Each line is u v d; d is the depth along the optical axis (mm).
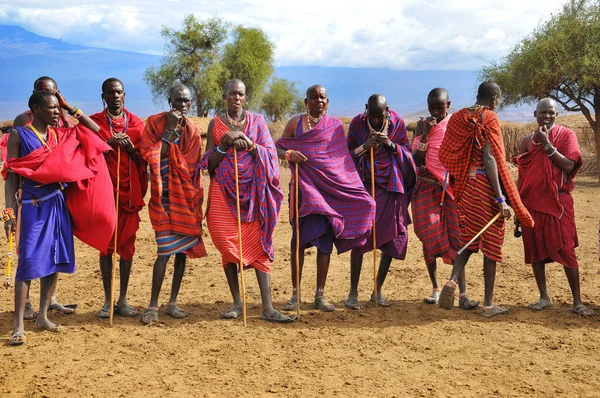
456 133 7199
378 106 7395
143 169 7281
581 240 12109
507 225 14250
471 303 7598
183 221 6988
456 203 7430
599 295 8234
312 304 7840
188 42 54344
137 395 5113
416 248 11477
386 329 6832
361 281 9070
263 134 7262
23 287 6375
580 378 5512
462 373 5621
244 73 57094
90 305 7715
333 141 7562
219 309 7602
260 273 7199
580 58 24312
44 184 6512
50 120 6496
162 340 6445
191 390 5215
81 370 5625
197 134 7176
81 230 6793
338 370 5676
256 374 5570
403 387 5312
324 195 7469
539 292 8312
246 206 7094
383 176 7605
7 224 6414
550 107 7465
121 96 7191
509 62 27234
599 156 24625
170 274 9383
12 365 5723
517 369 5719
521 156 7688
